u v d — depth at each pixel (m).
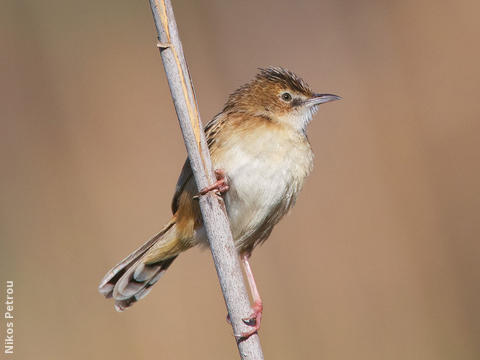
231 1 13.93
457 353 11.88
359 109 13.41
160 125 13.23
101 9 13.74
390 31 13.73
